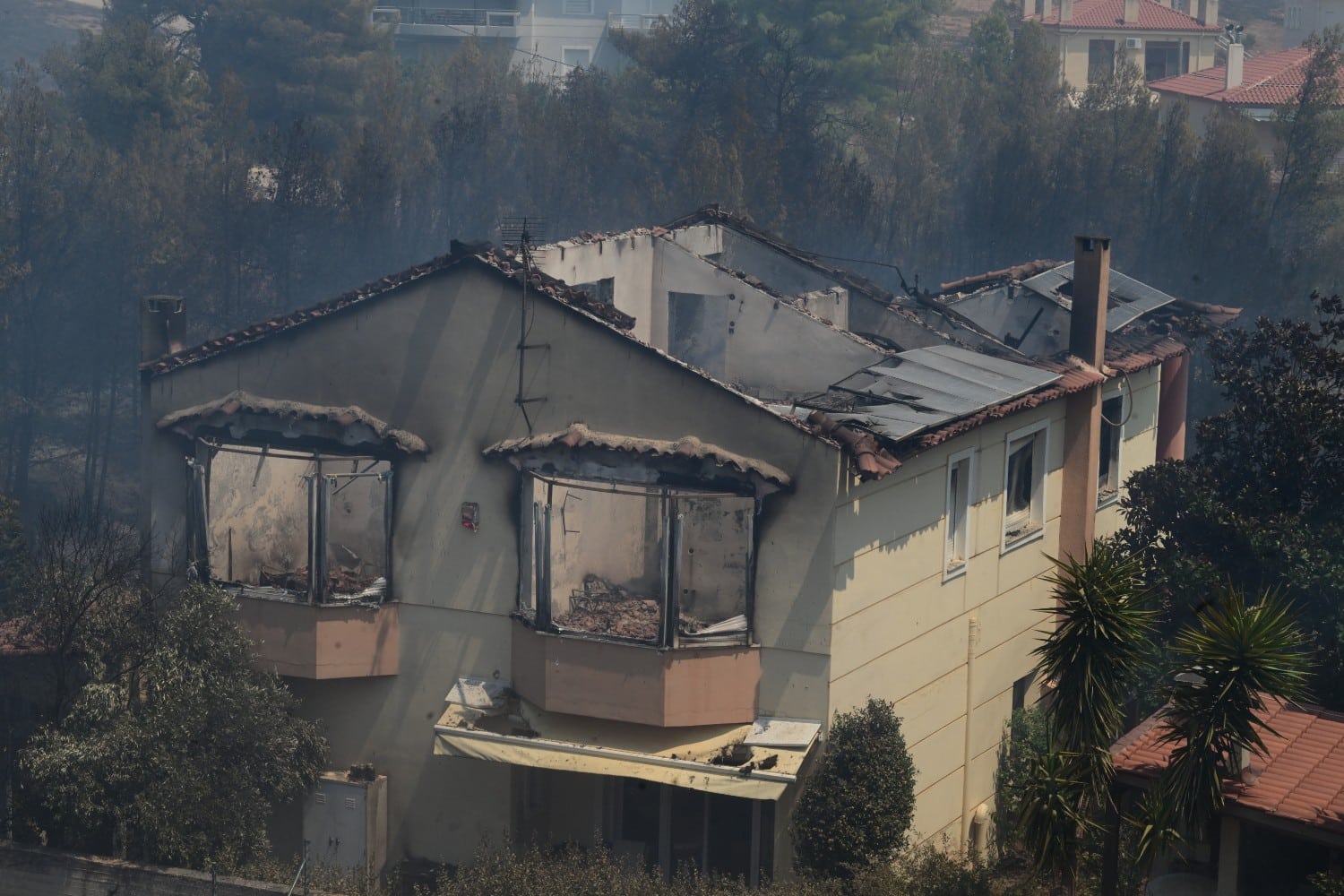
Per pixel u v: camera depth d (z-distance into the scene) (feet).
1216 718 97.86
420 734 142.51
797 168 303.27
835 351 157.07
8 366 257.75
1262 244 282.15
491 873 129.08
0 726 143.02
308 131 383.04
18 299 257.34
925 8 568.41
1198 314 189.67
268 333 142.82
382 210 273.13
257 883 128.67
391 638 142.00
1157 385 185.47
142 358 152.35
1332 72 332.19
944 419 133.90
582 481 132.05
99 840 136.05
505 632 138.21
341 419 139.13
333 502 148.46
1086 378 158.20
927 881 122.93
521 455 133.90
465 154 291.79
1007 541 153.48
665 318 168.25
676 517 128.26
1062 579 104.06
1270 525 147.33
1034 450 158.10
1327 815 101.24
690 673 128.98
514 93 386.52
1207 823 105.91
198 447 144.46
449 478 138.72
